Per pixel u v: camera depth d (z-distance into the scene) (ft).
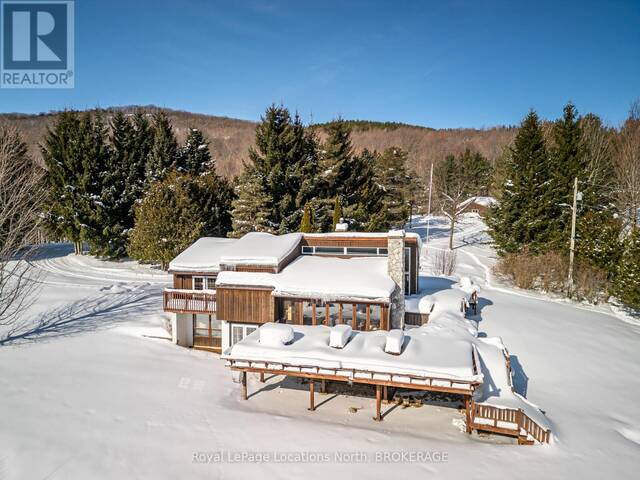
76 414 46.34
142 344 71.61
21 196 68.28
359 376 47.42
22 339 69.51
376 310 67.92
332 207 136.67
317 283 64.54
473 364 47.75
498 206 141.69
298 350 51.06
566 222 126.52
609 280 103.86
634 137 168.25
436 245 167.53
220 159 407.85
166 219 119.34
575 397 54.60
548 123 195.21
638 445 43.86
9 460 37.22
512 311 87.51
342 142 142.92
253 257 69.31
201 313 72.13
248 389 57.41
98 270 127.95
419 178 258.16
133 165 148.87
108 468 36.86
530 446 42.65
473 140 458.50
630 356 68.74
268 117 133.69
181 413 48.37
